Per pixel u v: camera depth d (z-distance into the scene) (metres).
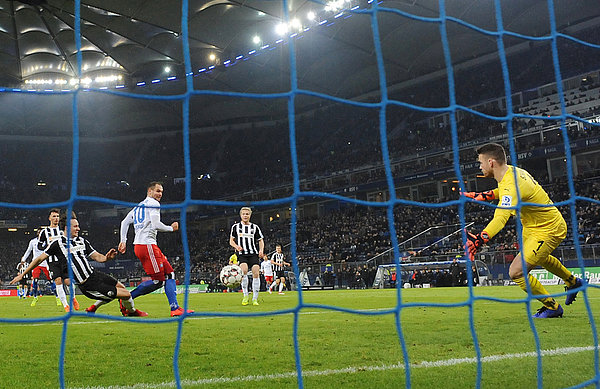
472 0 31.31
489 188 33.88
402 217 33.06
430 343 3.90
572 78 33.62
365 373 2.92
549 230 4.92
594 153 30.25
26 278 18.86
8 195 42.59
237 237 9.66
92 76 40.72
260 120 47.94
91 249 6.80
